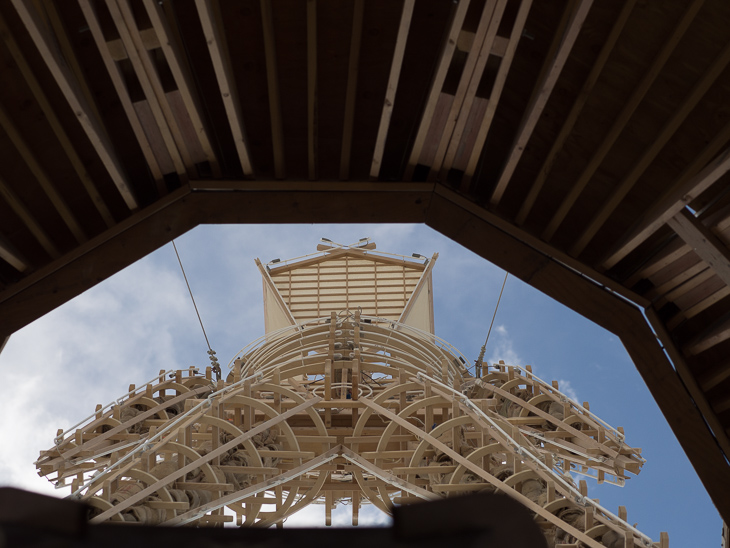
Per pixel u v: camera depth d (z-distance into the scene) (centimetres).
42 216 754
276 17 689
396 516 178
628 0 628
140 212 756
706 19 644
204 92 724
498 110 737
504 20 640
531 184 770
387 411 957
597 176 750
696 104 689
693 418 773
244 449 1022
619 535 779
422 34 703
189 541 182
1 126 691
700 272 729
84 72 682
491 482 844
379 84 737
